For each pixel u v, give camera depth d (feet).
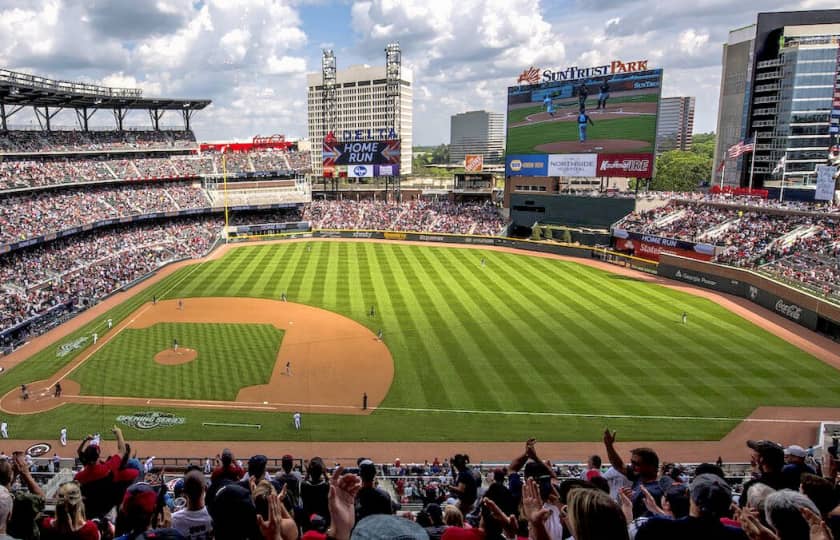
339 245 301.22
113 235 258.98
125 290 203.00
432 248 291.79
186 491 25.04
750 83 360.28
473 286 205.98
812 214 204.23
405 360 133.08
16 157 248.32
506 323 159.22
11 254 203.92
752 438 95.86
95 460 31.81
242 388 118.62
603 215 278.67
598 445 94.43
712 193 283.59
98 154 292.61
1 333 144.05
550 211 297.33
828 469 29.63
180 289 203.21
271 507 18.20
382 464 88.33
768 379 119.03
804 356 132.26
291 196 342.85
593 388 115.55
